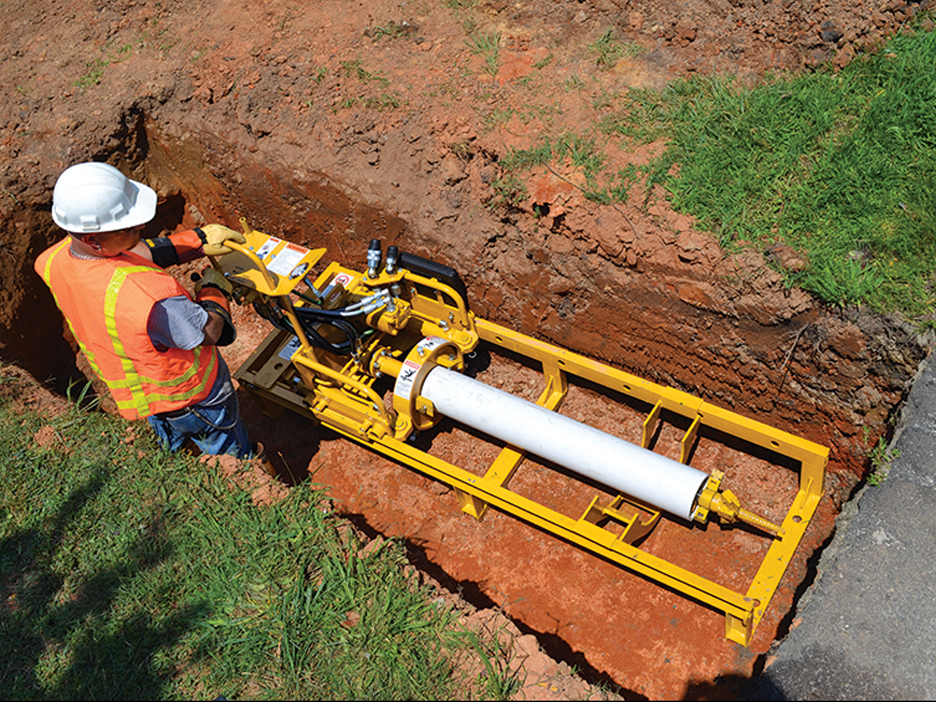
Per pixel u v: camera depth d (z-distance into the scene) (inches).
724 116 177.6
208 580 141.4
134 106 218.4
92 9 242.1
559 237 179.5
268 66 215.3
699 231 164.7
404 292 188.2
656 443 184.4
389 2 223.9
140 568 143.1
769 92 178.1
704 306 166.6
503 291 194.2
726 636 152.2
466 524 178.1
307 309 174.2
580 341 194.1
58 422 167.9
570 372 179.8
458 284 183.3
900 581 134.6
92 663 130.4
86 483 156.4
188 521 149.9
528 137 185.9
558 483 181.0
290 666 128.6
